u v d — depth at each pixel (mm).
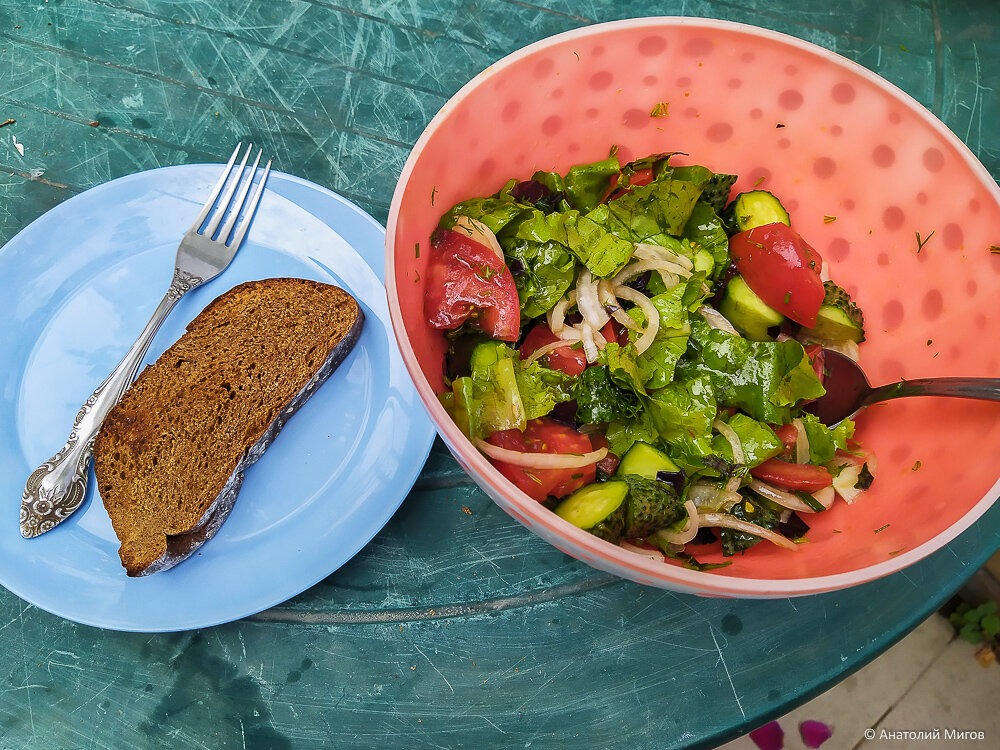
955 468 271
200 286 346
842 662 308
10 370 323
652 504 261
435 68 400
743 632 312
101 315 336
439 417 231
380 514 306
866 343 318
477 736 299
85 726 297
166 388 326
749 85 304
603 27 284
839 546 280
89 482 313
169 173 348
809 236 331
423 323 278
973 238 286
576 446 276
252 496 313
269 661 305
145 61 392
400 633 310
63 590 293
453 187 292
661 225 308
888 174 305
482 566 319
